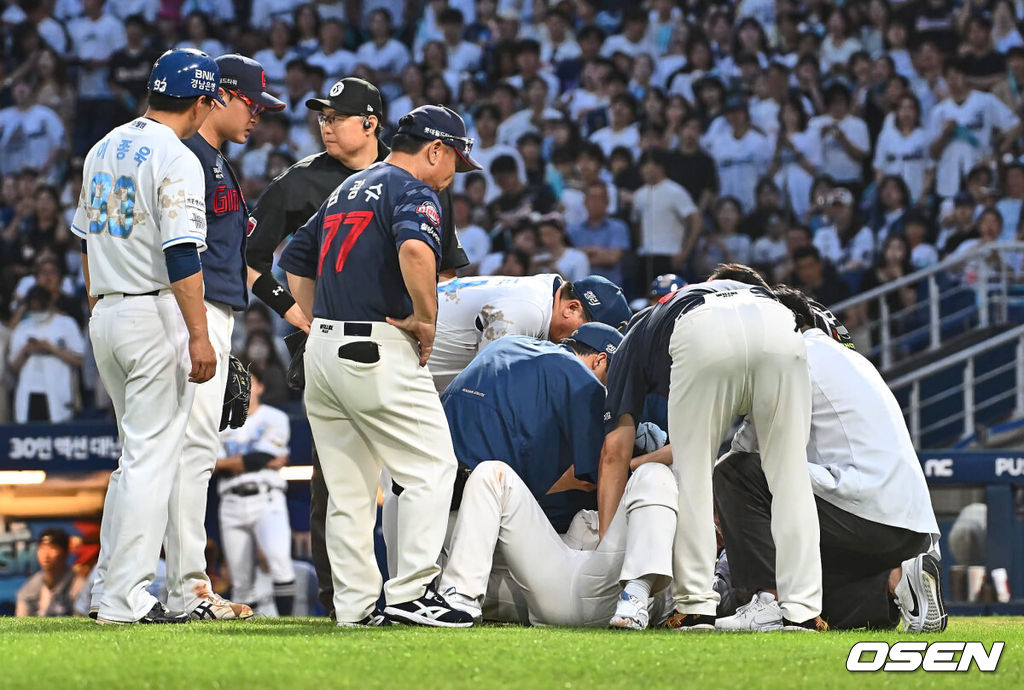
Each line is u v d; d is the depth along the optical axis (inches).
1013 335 1273.4
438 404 536.1
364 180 539.5
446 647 444.8
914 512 579.8
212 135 629.9
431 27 1811.0
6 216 1633.9
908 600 556.4
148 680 368.2
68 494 1199.6
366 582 548.1
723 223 1473.9
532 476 608.4
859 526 574.6
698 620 544.4
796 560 543.2
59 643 451.8
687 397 543.5
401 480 533.3
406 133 547.2
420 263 509.7
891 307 1402.6
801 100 1577.3
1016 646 484.1
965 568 1115.9
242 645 445.4
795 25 1689.2
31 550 1196.5
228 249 617.9
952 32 1649.9
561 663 411.5
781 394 538.9
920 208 1471.5
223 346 621.3
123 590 544.7
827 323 638.5
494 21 1779.0
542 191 1510.8
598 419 608.4
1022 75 1569.9
